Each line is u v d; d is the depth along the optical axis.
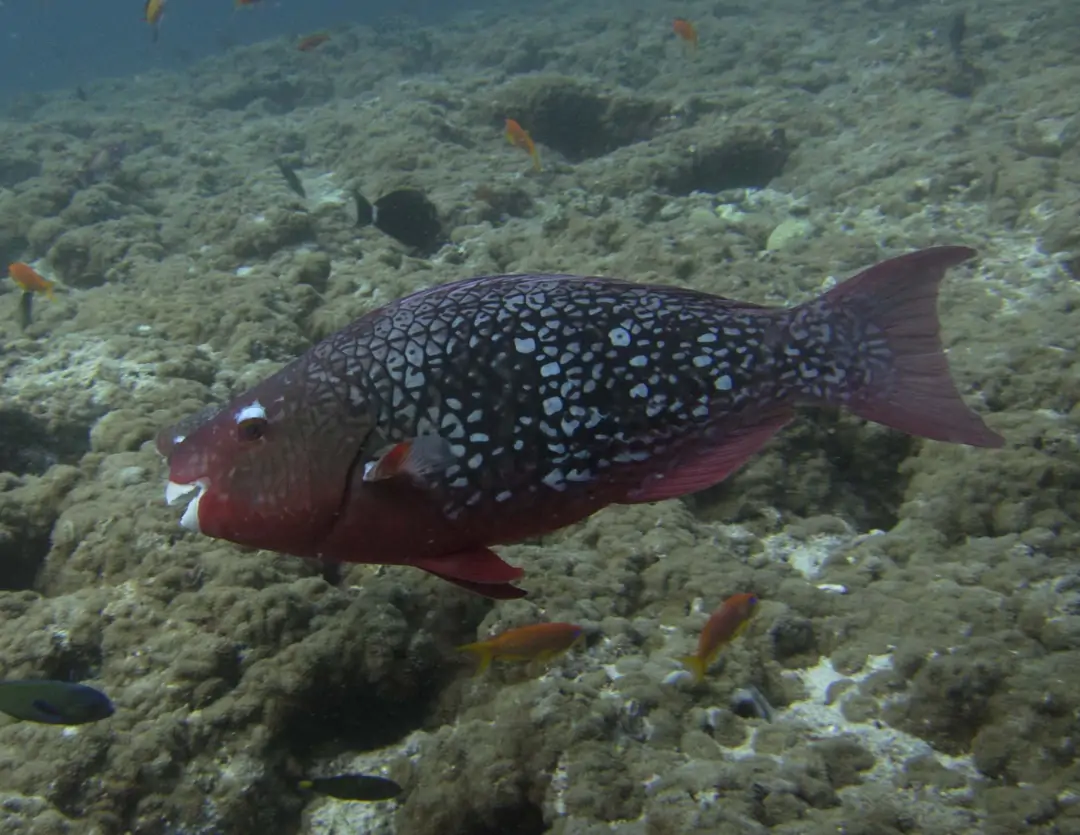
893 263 0.46
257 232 1.48
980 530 0.78
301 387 0.44
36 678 0.64
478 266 1.36
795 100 2.20
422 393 0.43
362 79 3.64
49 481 0.80
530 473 0.43
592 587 0.72
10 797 0.57
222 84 3.67
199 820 0.59
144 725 0.61
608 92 2.29
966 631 0.64
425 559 0.44
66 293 1.43
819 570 0.78
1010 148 1.44
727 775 0.57
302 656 0.64
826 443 0.89
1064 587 0.67
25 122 3.44
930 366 0.45
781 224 1.46
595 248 1.35
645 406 0.44
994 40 2.38
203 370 1.01
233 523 0.44
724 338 0.45
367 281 1.28
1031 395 0.87
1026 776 0.57
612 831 0.56
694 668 0.62
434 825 0.61
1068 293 1.02
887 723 0.62
